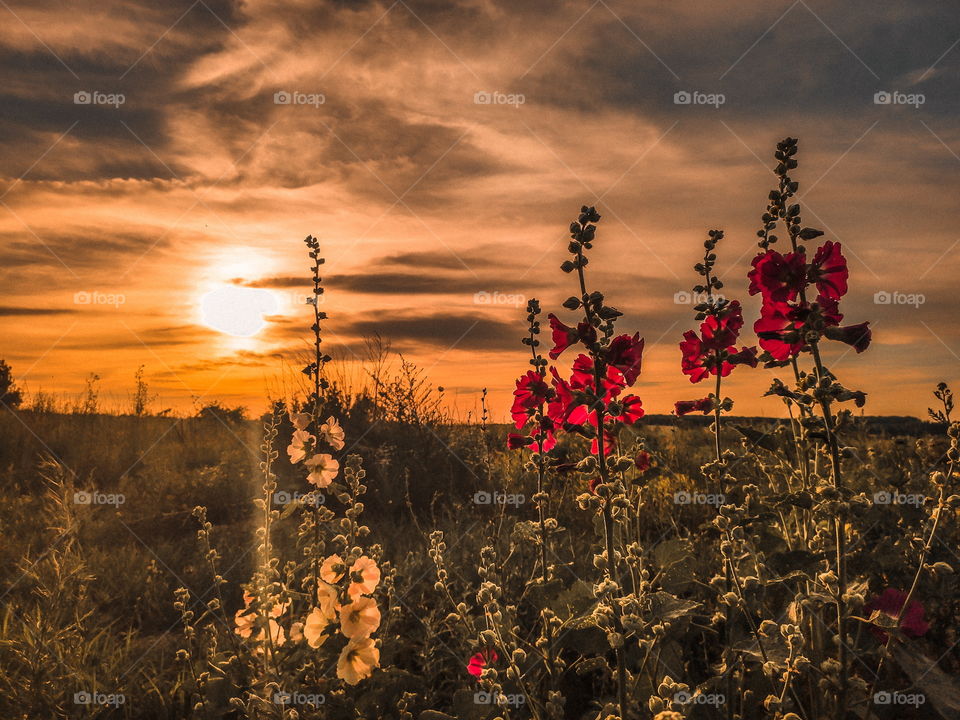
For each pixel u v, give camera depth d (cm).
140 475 798
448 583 363
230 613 417
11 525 584
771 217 253
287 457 735
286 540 500
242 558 482
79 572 422
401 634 347
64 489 544
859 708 198
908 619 202
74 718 279
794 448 262
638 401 258
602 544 309
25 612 366
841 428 189
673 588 279
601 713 207
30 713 280
